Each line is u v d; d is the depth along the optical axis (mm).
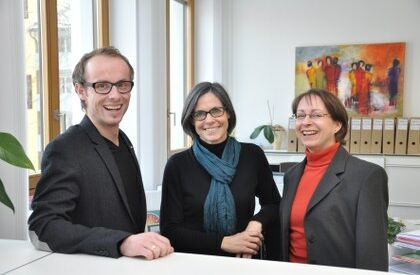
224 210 1656
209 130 1733
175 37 4688
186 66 4977
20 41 1839
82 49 3045
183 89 4895
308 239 1473
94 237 1119
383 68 4738
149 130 3445
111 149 1475
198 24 5082
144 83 3410
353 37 4879
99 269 1008
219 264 1036
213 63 5070
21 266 1039
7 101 1776
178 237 1639
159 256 1092
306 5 5020
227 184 1698
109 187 1342
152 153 3459
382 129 4543
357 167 1453
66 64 2875
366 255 1344
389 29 4750
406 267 1729
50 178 1241
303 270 988
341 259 1417
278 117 5207
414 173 4410
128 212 1397
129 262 1061
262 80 5246
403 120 4469
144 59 3393
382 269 1354
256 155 1834
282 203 1646
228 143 1803
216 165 1703
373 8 4789
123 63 1456
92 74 1405
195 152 1756
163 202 1753
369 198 1387
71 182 1249
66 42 2885
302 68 5023
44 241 1179
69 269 1011
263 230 1693
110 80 1409
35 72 2570
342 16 4898
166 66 3783
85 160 1306
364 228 1360
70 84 2906
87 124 1397
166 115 3758
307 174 1606
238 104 5324
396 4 4707
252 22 5238
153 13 3414
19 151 1088
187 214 1704
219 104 1732
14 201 1784
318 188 1491
